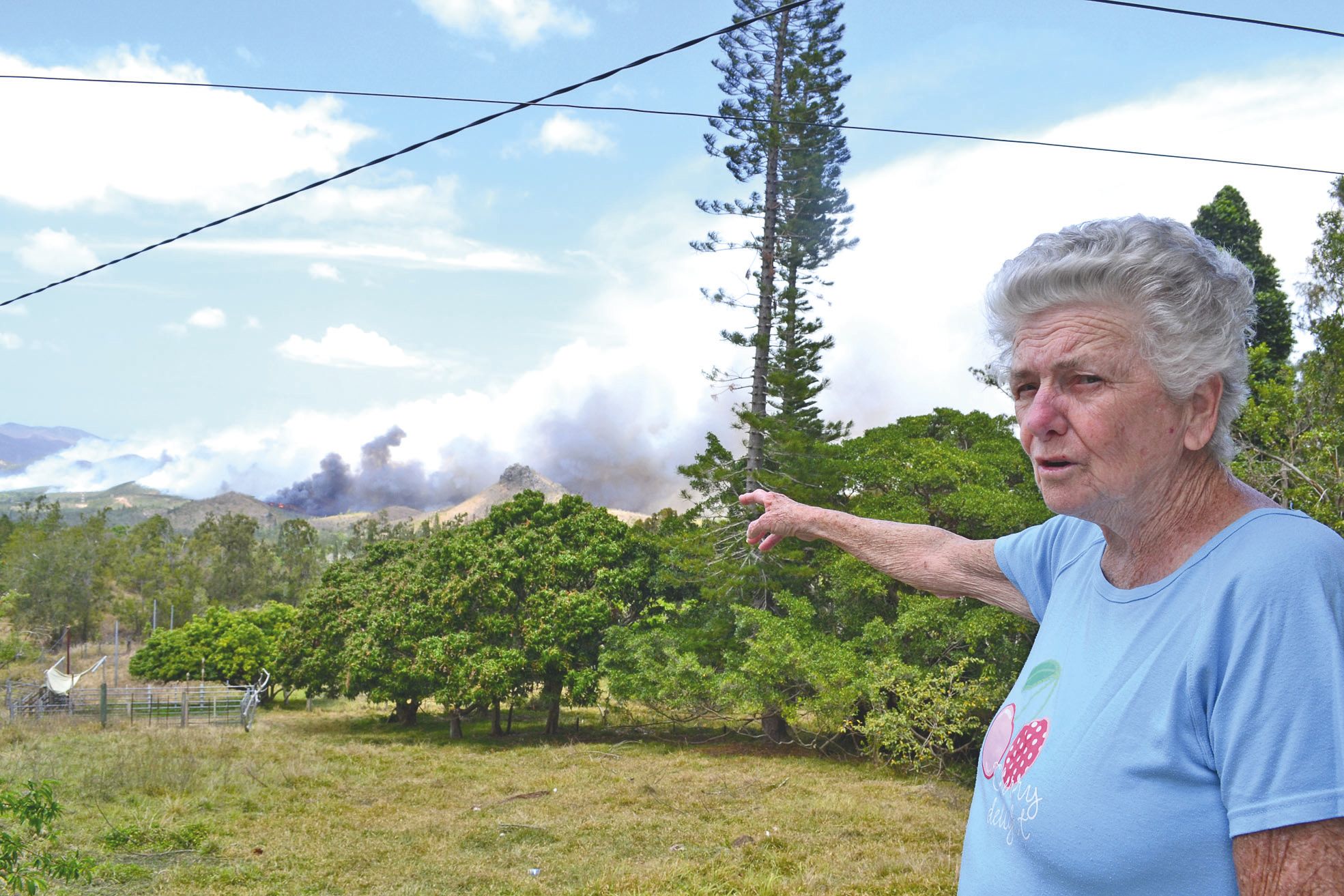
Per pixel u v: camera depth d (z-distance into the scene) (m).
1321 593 0.81
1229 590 0.86
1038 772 0.97
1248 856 0.79
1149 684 0.89
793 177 25.89
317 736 25.62
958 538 1.42
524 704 32.38
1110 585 1.03
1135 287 0.90
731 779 15.99
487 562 24.41
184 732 25.02
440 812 13.88
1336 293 13.54
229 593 86.56
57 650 70.56
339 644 30.42
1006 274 1.00
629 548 25.45
